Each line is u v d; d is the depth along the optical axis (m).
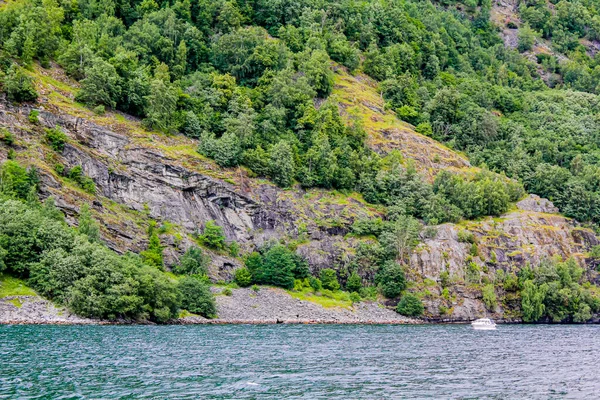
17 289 121.31
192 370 71.50
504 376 74.00
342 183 198.62
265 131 199.88
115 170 164.50
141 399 56.28
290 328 133.38
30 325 111.44
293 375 70.50
